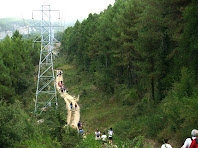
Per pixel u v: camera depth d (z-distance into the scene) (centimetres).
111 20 3588
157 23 1938
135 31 2577
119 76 3581
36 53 6147
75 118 2945
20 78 3756
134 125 1756
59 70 7125
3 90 3052
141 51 2088
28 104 3328
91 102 3484
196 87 1342
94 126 2409
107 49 3822
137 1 2652
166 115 1462
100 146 873
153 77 2036
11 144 1066
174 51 1855
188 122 1076
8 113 1219
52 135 1348
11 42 4231
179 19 1798
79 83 5009
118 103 2936
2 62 3409
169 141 1223
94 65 4875
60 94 4278
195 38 1515
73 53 7619
